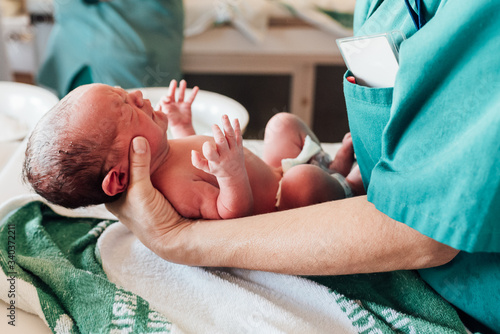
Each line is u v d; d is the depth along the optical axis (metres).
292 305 0.68
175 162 0.80
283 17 2.45
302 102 2.66
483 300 0.62
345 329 0.65
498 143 0.45
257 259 0.63
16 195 0.95
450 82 0.51
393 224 0.55
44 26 2.35
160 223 0.70
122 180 0.70
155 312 0.65
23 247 0.81
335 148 1.23
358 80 0.69
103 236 0.81
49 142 0.69
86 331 0.63
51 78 2.25
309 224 0.60
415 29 0.59
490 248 0.49
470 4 0.48
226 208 0.75
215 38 2.43
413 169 0.53
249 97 2.64
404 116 0.55
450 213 0.49
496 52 0.47
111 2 2.12
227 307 0.67
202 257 0.67
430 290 0.69
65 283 0.69
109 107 0.71
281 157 1.01
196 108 1.40
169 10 2.18
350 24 2.45
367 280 0.74
